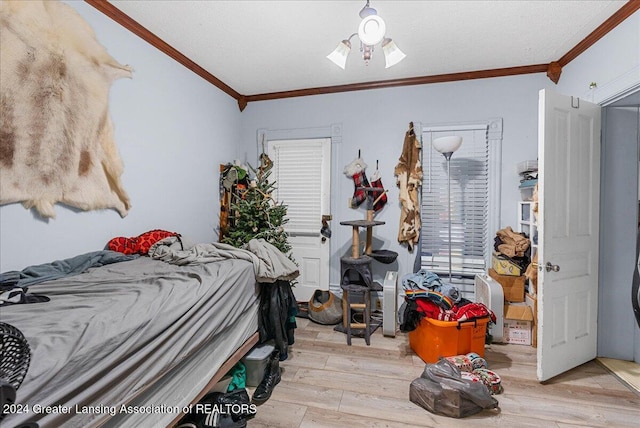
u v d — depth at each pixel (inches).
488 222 117.3
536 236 99.1
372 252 122.7
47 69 63.3
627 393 73.1
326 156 136.3
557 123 77.2
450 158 115.7
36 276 58.1
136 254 81.5
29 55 60.1
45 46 62.9
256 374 77.2
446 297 89.0
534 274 97.7
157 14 81.0
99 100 75.1
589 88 90.9
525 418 64.6
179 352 48.6
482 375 74.1
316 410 67.4
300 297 140.1
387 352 95.0
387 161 128.5
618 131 86.4
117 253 75.5
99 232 77.0
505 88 115.1
